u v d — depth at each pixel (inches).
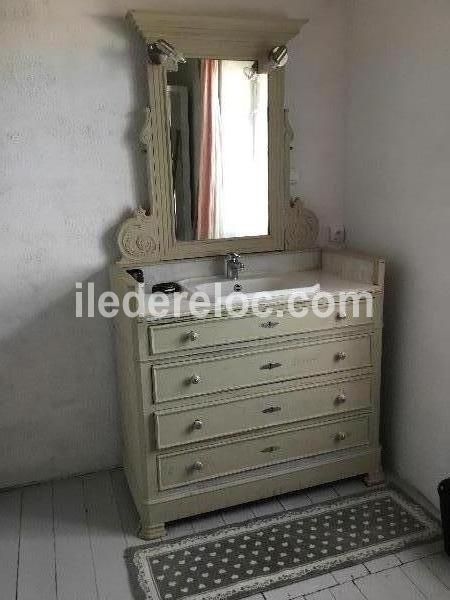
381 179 96.6
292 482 91.7
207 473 86.7
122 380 95.4
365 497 93.8
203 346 82.1
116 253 96.3
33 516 90.9
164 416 82.0
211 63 92.6
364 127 99.7
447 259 83.2
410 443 96.4
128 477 98.4
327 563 78.4
